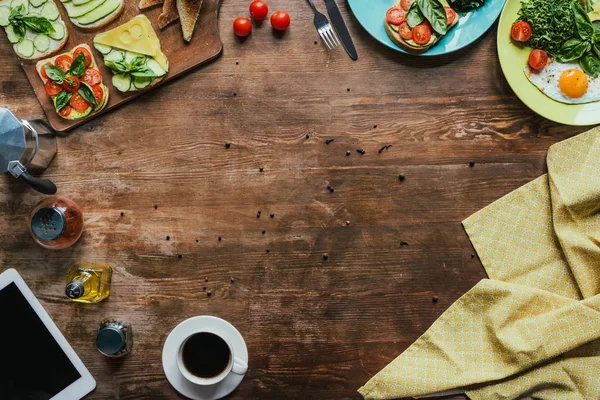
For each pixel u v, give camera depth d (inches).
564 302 54.7
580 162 55.9
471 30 55.5
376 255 57.4
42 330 55.4
